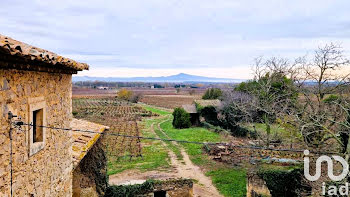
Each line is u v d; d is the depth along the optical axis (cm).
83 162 845
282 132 2242
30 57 336
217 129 3369
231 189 1686
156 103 7769
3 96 327
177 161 2275
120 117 4947
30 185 410
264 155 2148
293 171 1406
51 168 504
